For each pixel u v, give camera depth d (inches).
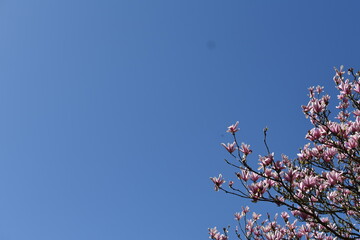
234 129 215.5
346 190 259.6
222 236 312.3
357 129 213.3
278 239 266.2
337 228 243.9
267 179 208.5
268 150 206.4
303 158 247.0
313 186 205.9
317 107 243.0
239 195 209.0
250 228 320.2
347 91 260.5
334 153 232.4
